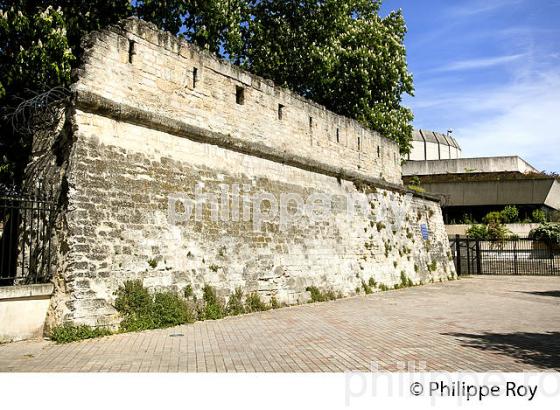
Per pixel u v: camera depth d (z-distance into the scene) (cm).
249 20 2822
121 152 1142
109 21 1670
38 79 1368
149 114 1205
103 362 766
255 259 1488
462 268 3684
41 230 1055
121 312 1062
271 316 1338
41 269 1033
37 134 1165
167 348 881
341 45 2888
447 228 4569
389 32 3059
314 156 1909
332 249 1892
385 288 2214
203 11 2098
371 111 2848
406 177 5353
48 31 1366
